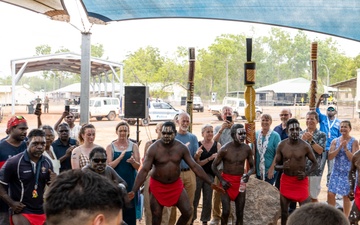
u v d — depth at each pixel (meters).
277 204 7.36
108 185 1.48
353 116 35.78
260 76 86.62
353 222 6.38
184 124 7.25
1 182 4.88
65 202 1.41
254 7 8.17
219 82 73.00
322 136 7.70
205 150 7.32
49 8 9.14
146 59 58.16
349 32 8.82
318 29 8.89
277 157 6.82
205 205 7.54
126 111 8.09
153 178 5.94
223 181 6.64
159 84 55.72
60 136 6.73
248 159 6.75
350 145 7.54
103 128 28.28
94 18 9.04
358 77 35.41
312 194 7.81
